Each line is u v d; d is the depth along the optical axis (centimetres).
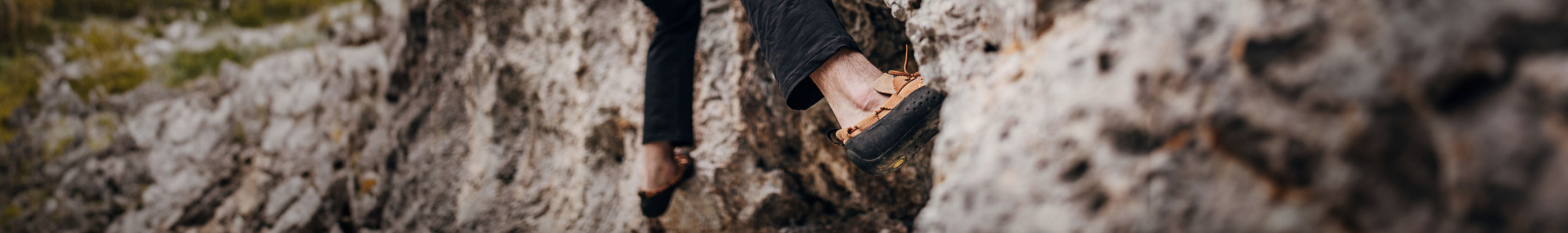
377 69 436
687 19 235
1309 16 89
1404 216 81
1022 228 111
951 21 154
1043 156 112
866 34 241
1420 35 81
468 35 364
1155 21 106
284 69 471
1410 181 81
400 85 407
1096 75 110
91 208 447
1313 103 87
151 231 429
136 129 461
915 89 160
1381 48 83
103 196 448
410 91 401
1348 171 84
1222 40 97
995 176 118
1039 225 109
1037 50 125
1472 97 78
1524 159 73
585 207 307
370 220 397
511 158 344
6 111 479
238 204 433
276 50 486
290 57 478
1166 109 100
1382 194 82
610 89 299
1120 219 100
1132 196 100
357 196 407
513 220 327
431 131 381
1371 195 83
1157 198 97
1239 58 94
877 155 159
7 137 479
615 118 298
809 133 253
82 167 458
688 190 276
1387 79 82
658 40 240
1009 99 125
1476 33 78
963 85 145
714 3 274
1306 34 89
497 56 345
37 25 500
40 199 458
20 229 451
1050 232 107
